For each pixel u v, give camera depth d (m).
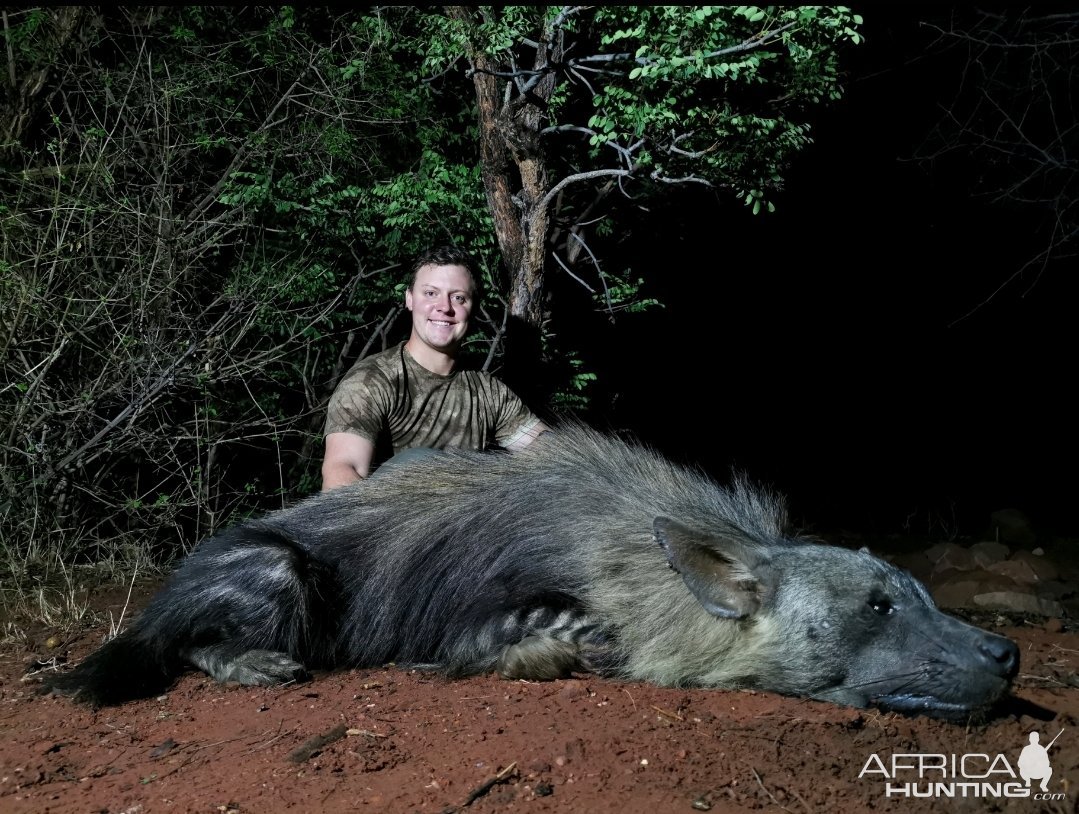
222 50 3.46
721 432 5.64
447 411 2.36
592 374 3.23
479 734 1.51
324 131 3.23
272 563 1.92
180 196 3.36
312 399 3.34
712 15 2.36
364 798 1.33
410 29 3.45
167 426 3.05
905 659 1.59
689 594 1.74
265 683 1.85
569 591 1.82
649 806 1.28
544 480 1.96
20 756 1.57
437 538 1.96
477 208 3.14
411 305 2.38
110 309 3.03
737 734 1.48
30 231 3.13
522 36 2.70
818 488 4.89
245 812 1.31
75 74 3.57
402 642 1.95
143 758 1.54
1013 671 1.53
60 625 2.36
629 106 2.61
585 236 3.60
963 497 4.67
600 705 1.61
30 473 2.98
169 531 3.29
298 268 3.17
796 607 1.66
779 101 2.83
